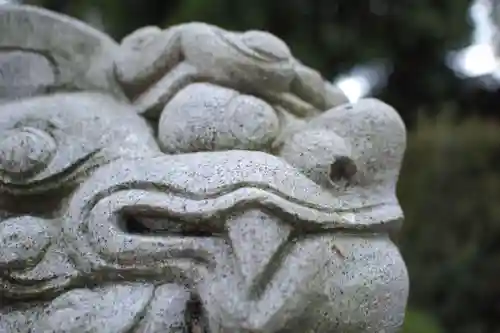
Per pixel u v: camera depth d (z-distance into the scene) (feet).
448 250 10.81
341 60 10.47
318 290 2.87
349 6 10.43
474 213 10.87
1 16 3.59
